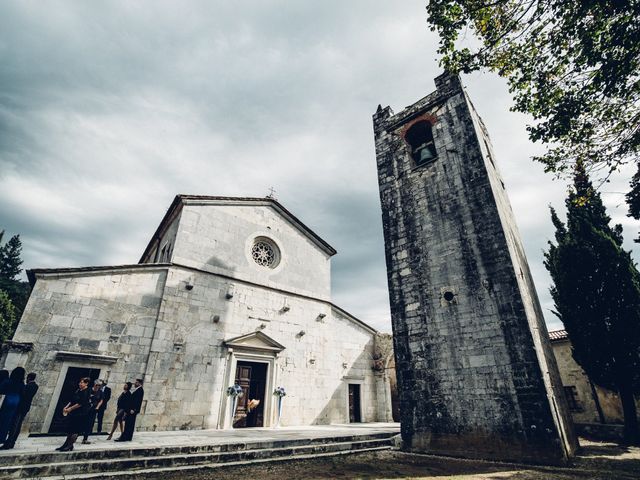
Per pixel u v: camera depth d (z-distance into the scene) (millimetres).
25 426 9859
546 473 6996
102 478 6387
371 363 20469
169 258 15789
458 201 11492
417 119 14000
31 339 10734
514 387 8695
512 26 6859
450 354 10094
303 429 13664
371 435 11070
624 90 6891
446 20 7152
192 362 13492
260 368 15781
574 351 14125
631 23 6062
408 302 11594
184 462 7562
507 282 9602
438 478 6711
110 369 11719
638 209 11094
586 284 13711
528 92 7828
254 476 6930
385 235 13172
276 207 19734
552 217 17312
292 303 18031
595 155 8273
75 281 12039
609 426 12719
